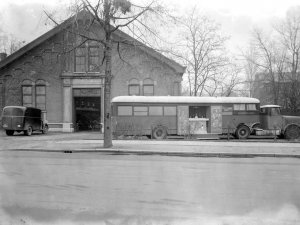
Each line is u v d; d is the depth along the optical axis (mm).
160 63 32188
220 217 5910
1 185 8398
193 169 11344
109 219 5746
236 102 25062
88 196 7285
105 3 17344
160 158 14883
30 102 33625
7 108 27766
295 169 11555
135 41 18844
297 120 24594
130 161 13555
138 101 24375
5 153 16562
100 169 11164
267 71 42906
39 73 33469
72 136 26703
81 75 32906
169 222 5617
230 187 8344
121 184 8586
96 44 32250
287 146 18906
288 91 38094
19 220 5695
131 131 24203
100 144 19781
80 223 5547
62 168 11344
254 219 5832
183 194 7531
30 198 7094
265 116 24812
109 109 18203
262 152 16406
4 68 33750
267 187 8375
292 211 6305
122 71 32562
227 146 18844
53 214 6000
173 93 32094
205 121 24938
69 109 33031
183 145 19234
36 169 11070
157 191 7805
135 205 6590
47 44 33438
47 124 31500
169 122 24500
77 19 17062
